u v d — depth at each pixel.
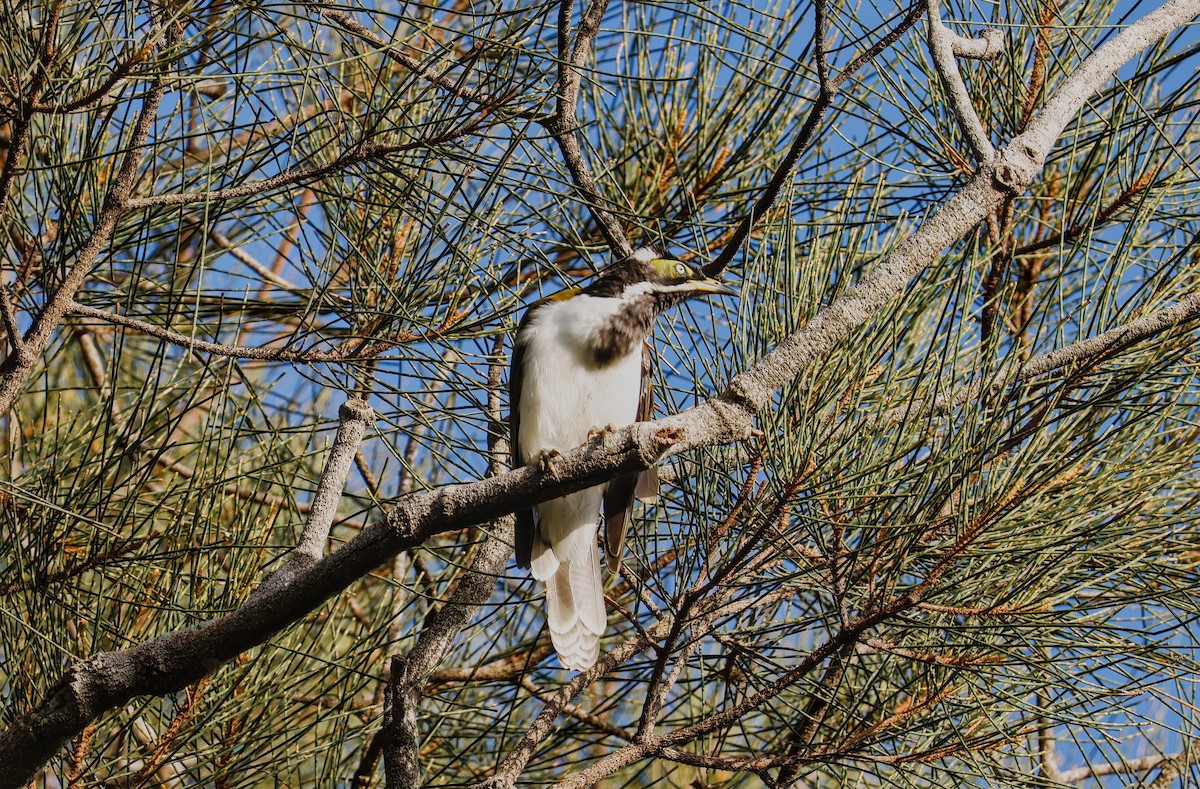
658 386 8.18
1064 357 6.78
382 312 7.56
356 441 7.23
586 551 8.64
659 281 9.29
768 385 6.03
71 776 7.22
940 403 7.02
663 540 8.46
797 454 6.74
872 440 6.83
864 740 7.28
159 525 8.27
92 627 7.60
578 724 9.51
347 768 9.03
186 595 7.92
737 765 7.29
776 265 7.44
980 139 6.48
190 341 7.17
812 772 7.75
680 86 9.98
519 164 7.63
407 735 7.26
